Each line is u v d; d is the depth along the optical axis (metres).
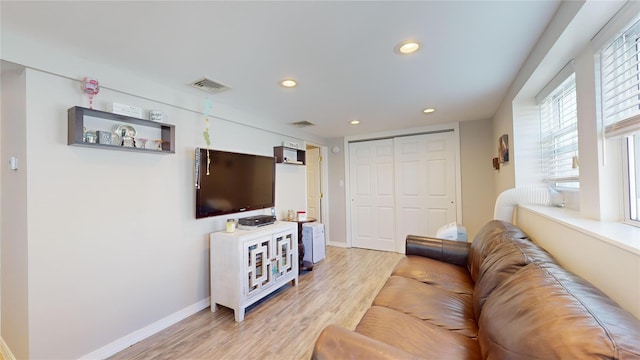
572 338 0.62
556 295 0.80
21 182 1.56
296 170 4.07
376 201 4.57
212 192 2.55
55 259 1.62
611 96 1.22
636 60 1.12
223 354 1.81
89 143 1.70
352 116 3.36
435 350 1.11
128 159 2.01
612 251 0.92
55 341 1.61
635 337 0.60
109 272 1.87
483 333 0.95
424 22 1.40
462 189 3.86
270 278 2.61
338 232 4.89
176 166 2.34
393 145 4.40
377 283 3.05
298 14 1.32
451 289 1.78
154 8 1.25
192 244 2.45
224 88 2.32
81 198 1.75
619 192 1.24
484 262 1.58
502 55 1.79
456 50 1.71
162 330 2.14
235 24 1.40
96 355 1.78
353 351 0.87
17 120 1.59
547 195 1.99
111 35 1.49
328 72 2.02
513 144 2.33
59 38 1.52
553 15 1.35
